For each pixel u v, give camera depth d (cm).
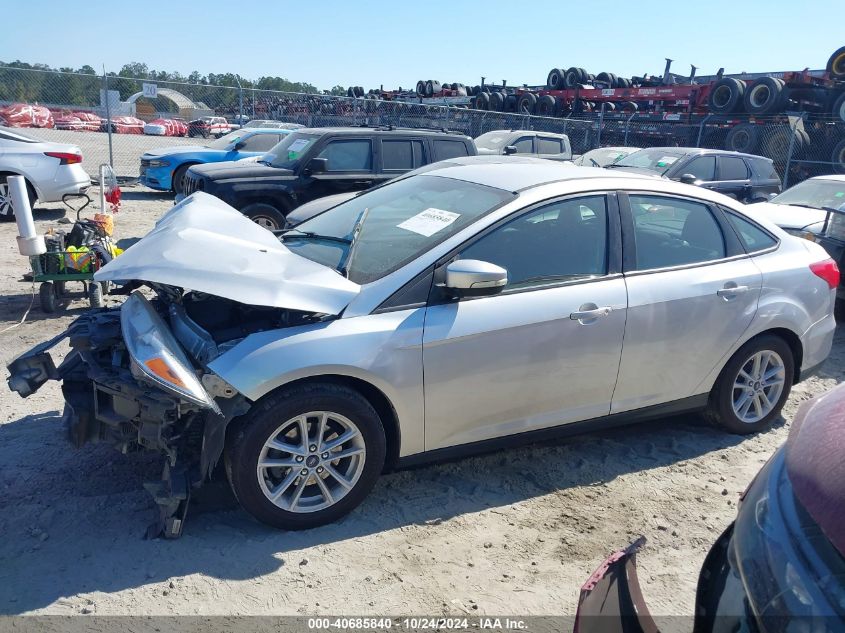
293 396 329
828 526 148
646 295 407
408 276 357
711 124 2078
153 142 2125
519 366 374
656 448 459
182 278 324
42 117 2016
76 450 413
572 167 455
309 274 352
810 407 191
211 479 385
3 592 294
